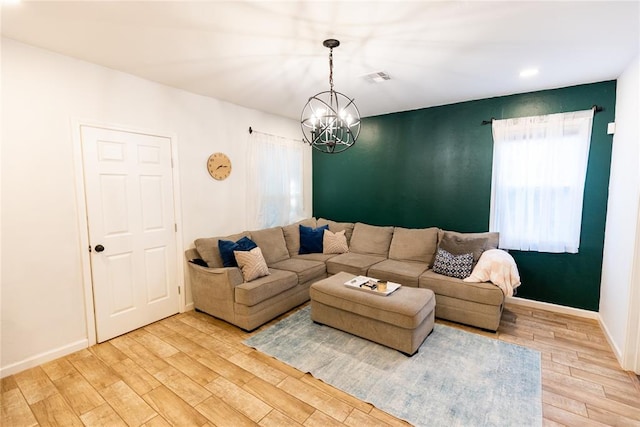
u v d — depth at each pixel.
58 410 1.92
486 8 1.83
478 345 2.64
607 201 3.06
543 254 3.42
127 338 2.84
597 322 3.10
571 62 2.61
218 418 1.85
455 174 3.97
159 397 2.04
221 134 3.79
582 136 3.10
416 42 2.27
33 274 2.36
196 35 2.15
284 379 2.21
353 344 2.68
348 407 1.93
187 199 3.45
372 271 3.57
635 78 2.44
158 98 3.13
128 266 2.94
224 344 2.71
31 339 2.36
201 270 3.25
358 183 4.85
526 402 1.95
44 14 1.87
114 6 1.79
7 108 2.20
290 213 4.87
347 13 1.88
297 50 2.40
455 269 3.17
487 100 3.68
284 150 4.70
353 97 3.65
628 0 1.73
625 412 1.86
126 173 2.89
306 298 3.66
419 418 1.83
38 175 2.35
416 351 2.53
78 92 2.55
